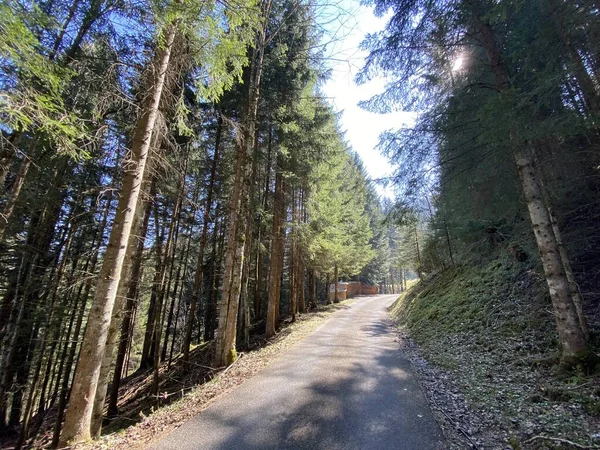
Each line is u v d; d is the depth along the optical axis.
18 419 11.20
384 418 4.40
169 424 4.79
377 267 46.62
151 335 16.05
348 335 11.95
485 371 6.07
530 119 4.45
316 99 12.60
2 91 3.08
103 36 5.90
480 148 6.44
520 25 4.84
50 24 3.55
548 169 6.85
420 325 12.38
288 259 23.33
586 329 5.29
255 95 9.84
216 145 12.14
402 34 6.16
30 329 9.07
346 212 22.95
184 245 15.40
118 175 8.36
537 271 8.26
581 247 6.85
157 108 5.75
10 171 7.21
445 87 7.14
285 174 13.04
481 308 9.62
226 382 6.77
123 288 7.18
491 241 12.35
